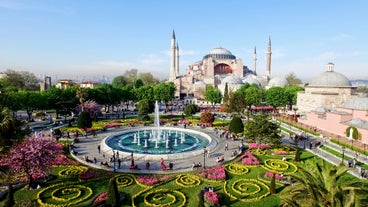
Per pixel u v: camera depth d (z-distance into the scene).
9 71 116.69
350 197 13.41
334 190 14.19
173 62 177.38
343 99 79.19
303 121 72.19
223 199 27.31
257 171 35.44
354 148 44.34
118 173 33.56
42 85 140.25
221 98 110.56
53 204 25.38
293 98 101.62
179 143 50.62
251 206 26.02
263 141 43.56
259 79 169.25
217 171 34.31
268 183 31.45
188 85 181.00
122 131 59.03
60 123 66.62
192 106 76.00
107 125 64.69
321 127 64.19
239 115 82.00
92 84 165.75
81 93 71.50
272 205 26.20
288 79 177.75
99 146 43.78
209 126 66.75
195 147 47.47
